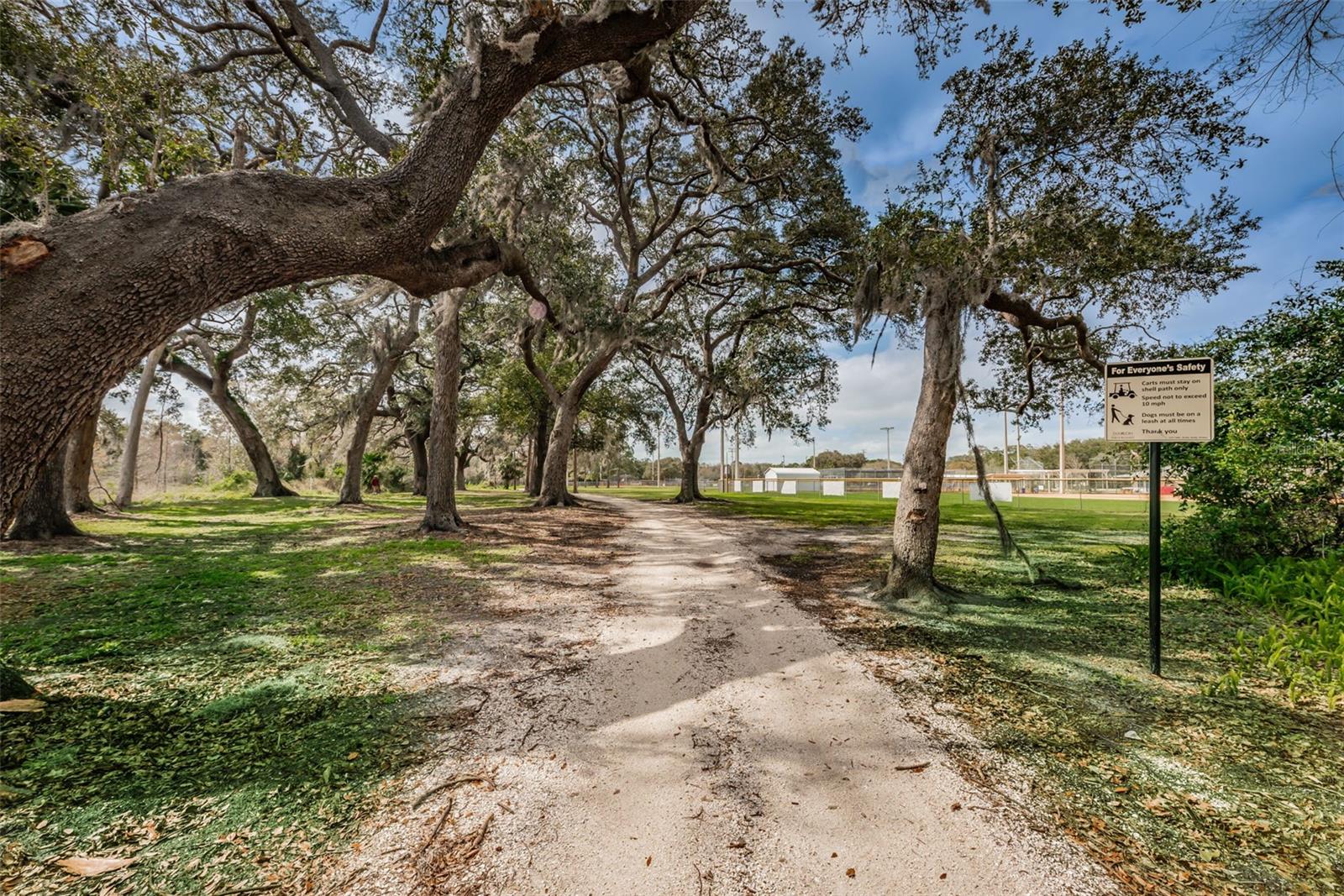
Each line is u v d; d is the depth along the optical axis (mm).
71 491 13938
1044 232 5609
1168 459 6945
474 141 3949
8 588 5949
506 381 21328
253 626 4645
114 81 4738
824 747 2746
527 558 8203
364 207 3338
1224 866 1918
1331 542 6035
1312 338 6254
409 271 4039
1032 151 6172
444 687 3461
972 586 6246
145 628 4559
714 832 2098
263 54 8633
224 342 21391
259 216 2834
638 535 11273
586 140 13523
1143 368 3916
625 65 5605
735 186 13477
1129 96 5695
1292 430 6035
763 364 19750
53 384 2223
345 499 19219
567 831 2102
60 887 1757
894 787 2396
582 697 3342
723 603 5605
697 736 2855
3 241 2170
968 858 1945
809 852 1983
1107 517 14156
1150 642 3783
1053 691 3430
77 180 6801
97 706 3084
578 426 26109
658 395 25703
